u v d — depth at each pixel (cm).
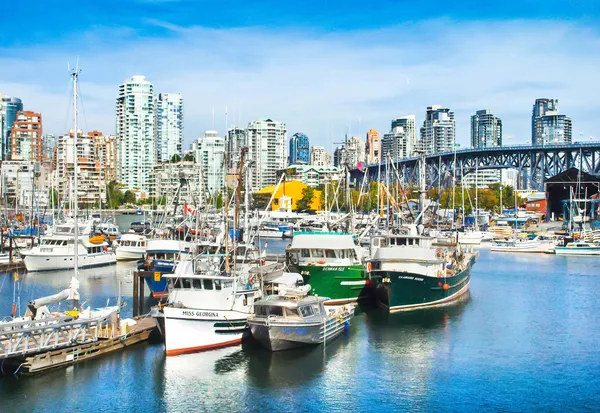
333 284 9462
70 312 6756
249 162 9581
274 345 6944
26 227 19388
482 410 5762
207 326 6969
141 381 6200
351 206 12656
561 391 6212
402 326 8488
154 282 9888
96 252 14575
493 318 9106
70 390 5972
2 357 5850
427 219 17512
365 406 5812
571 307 9988
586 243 19012
